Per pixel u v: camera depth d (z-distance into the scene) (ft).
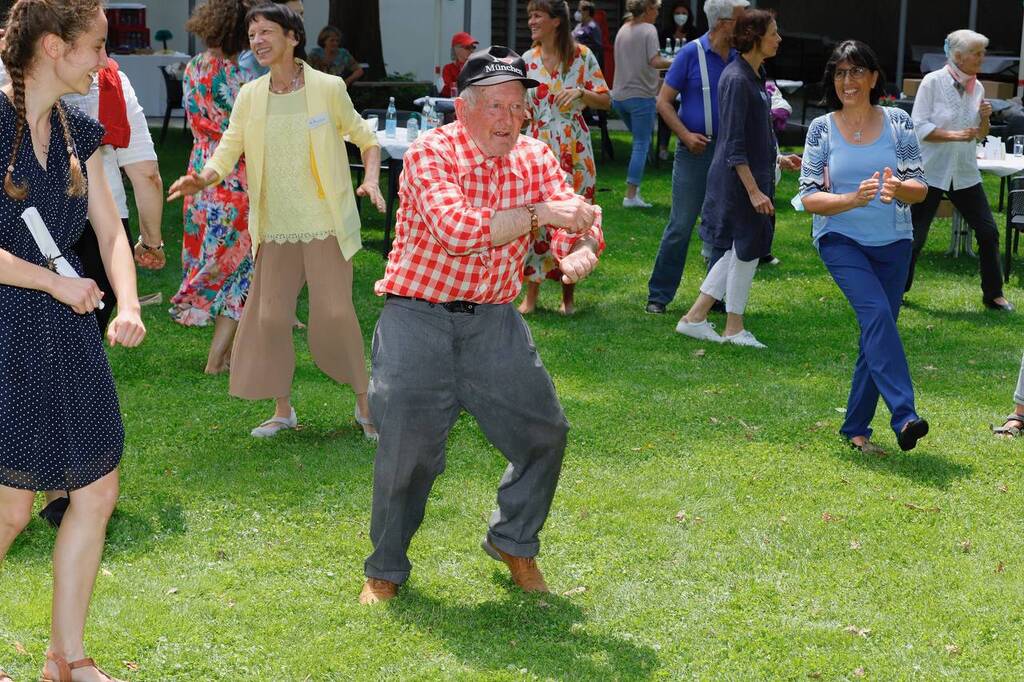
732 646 12.95
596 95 27.30
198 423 19.58
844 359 24.80
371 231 35.55
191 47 65.26
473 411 13.23
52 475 11.16
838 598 14.08
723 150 24.82
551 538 15.55
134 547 14.88
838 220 18.52
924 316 28.48
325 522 15.89
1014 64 58.54
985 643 13.16
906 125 18.54
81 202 11.42
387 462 12.98
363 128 18.53
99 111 15.67
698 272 32.30
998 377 23.67
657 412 20.76
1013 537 15.97
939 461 18.65
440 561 14.78
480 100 12.37
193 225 24.11
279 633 12.89
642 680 12.21
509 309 13.23
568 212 12.16
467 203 12.30
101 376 11.44
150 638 12.59
